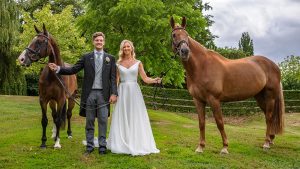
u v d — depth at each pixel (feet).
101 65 20.22
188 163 19.47
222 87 21.42
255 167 19.56
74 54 61.93
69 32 61.98
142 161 19.43
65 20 62.59
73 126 32.35
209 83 20.90
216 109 21.26
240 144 25.35
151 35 35.99
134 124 20.80
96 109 20.42
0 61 65.41
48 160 19.99
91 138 20.75
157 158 20.13
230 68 22.02
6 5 60.95
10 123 34.30
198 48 21.31
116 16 35.76
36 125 33.24
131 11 34.81
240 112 63.10
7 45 62.49
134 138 20.67
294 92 66.13
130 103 20.88
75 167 18.71
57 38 60.18
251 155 22.22
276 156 22.44
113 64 20.56
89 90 20.18
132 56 21.49
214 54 22.03
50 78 21.66
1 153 21.44
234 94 22.15
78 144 23.81
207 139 26.66
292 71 80.07
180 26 21.02
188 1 40.04
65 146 23.16
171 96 64.44
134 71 20.98
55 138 23.31
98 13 37.17
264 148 24.23
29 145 23.53
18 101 54.49
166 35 35.68
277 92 24.59
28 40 60.90
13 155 21.01
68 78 24.47
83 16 38.01
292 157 22.26
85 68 20.25
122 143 20.75
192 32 37.42
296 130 44.62
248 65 23.12
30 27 61.41
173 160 19.85
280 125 24.59
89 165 18.95
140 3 35.14
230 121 57.26
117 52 37.06
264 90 24.64
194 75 21.21
